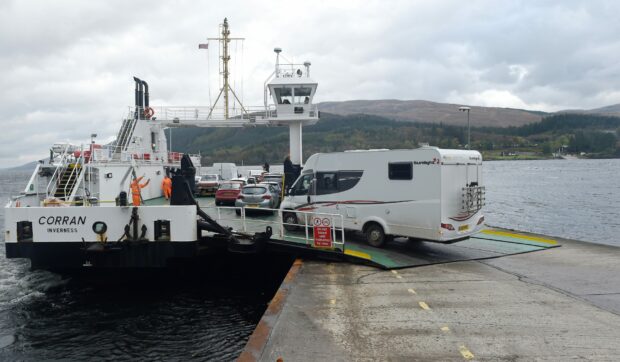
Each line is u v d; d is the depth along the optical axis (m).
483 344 7.13
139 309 12.99
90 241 13.03
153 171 22.89
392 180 14.05
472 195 13.84
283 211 14.97
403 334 7.61
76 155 19.03
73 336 11.19
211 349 10.27
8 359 10.04
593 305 9.02
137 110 25.28
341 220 13.73
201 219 14.26
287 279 11.36
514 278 11.29
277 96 27.02
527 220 37.78
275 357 6.84
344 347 7.15
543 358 6.60
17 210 13.04
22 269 19.00
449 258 13.71
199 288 14.93
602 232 31.22
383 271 12.15
